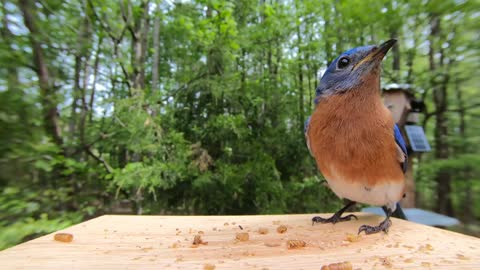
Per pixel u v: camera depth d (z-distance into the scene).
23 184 5.98
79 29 6.77
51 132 6.50
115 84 9.11
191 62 8.61
